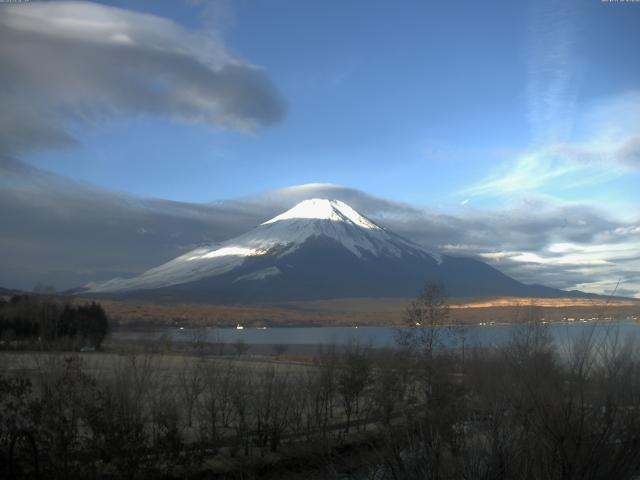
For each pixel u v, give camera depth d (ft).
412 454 26.21
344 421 81.20
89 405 47.16
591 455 24.73
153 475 50.78
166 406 64.28
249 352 261.65
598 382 26.73
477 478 24.39
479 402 32.91
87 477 43.98
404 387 71.00
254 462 59.21
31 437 34.06
